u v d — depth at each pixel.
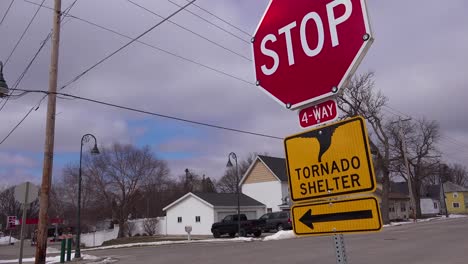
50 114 15.13
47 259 21.25
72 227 56.06
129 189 49.50
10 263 20.20
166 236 40.91
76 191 57.62
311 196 2.64
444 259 12.02
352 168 2.47
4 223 83.31
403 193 73.19
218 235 34.47
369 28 2.50
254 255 16.19
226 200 42.47
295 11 2.90
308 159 2.68
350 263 12.05
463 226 28.52
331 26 2.68
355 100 38.31
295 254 15.54
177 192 68.25
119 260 18.62
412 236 21.69
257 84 3.10
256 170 46.72
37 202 83.69
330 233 2.53
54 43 15.55
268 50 3.06
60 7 15.84
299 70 2.84
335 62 2.64
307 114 2.79
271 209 44.84
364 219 2.39
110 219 55.19
